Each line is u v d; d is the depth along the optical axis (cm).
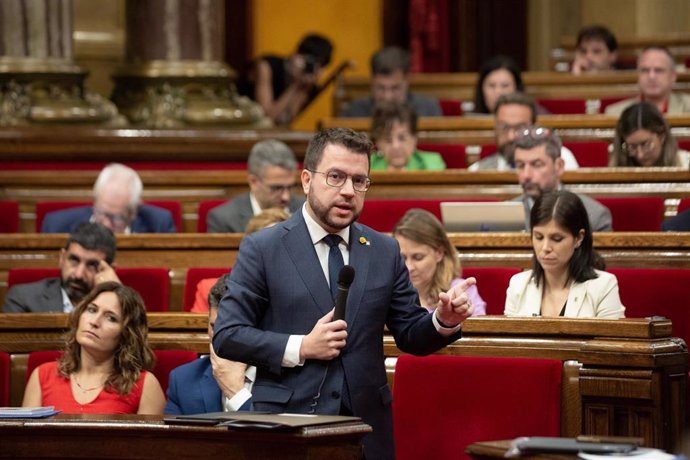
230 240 1831
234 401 1285
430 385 1226
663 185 1962
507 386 1200
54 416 1099
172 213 2209
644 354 1152
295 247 1089
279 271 1084
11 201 2233
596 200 1914
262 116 2841
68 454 1070
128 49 2814
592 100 2903
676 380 1176
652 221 1888
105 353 1371
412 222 1477
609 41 3014
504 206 1717
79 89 2723
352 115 2680
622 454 900
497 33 3869
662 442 1152
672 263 1602
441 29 3875
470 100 3028
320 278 1082
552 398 1185
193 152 2650
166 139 2639
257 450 1016
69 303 1653
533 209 1430
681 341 1189
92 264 1633
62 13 2708
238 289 1083
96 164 2627
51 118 2653
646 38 3334
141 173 2303
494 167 2178
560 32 3819
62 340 1464
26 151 2609
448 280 1480
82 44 3145
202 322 1430
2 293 1852
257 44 3912
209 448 1030
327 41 3347
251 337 1058
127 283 1752
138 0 2780
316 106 3838
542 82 2930
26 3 2675
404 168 2261
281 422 991
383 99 2648
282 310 1080
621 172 1978
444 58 3881
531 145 1781
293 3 3928
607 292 1409
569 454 907
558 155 1800
